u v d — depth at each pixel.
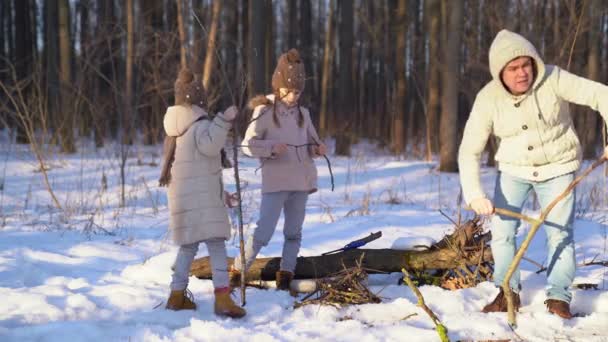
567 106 3.62
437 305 3.75
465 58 15.38
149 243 5.86
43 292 3.97
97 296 3.95
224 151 3.94
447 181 10.88
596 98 3.46
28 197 8.55
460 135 16.31
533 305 3.78
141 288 4.17
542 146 3.58
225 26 16.16
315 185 4.27
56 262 5.00
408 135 21.72
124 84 17.02
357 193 9.63
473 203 3.54
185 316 3.60
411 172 11.88
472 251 4.21
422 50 21.66
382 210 7.83
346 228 6.43
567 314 3.51
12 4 26.41
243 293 3.81
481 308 3.77
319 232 6.27
